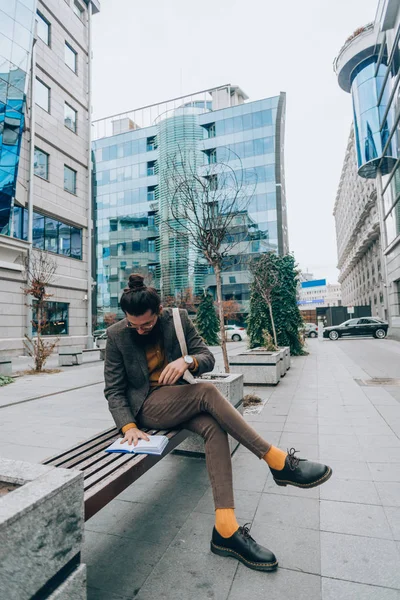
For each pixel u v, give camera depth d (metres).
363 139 28.47
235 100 62.06
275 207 47.59
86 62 22.62
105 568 1.96
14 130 15.26
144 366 2.46
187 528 2.34
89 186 22.16
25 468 1.43
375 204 42.19
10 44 14.95
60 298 19.45
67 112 20.70
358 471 3.20
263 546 2.07
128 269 54.97
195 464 3.43
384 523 2.34
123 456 2.01
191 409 2.23
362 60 28.45
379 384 7.79
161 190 39.84
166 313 2.59
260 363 7.98
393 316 25.53
